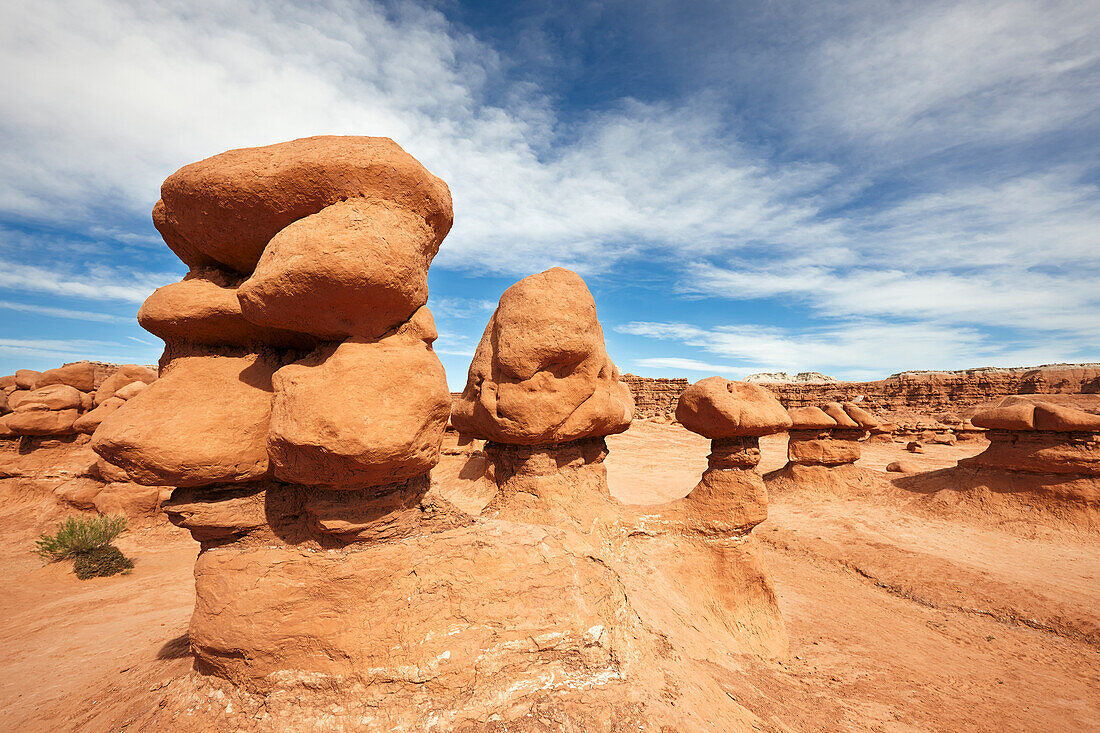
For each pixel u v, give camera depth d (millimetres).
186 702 4676
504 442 8680
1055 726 7707
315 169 4285
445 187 5320
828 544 16500
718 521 9398
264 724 4340
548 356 8000
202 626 4578
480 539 5500
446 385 4992
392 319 4695
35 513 17047
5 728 5367
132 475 4289
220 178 4344
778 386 75438
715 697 5809
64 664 7520
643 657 5625
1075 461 17062
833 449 22406
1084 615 11344
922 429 44906
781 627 9477
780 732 5891
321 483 4469
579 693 4777
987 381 64312
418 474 4934
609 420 9047
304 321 4430
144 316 4777
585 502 8758
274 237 4359
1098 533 15820
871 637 10648
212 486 4676
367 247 4102
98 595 11141
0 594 11172
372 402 4195
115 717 4953
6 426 20125
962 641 10805
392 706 4398
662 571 8883
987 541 16125
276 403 4488
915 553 15125
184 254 5387
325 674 4480
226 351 5094
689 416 9609
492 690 4605
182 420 4336
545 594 5262
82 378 22141
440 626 4762
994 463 19125
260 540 4836
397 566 4852
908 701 7961
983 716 7773
